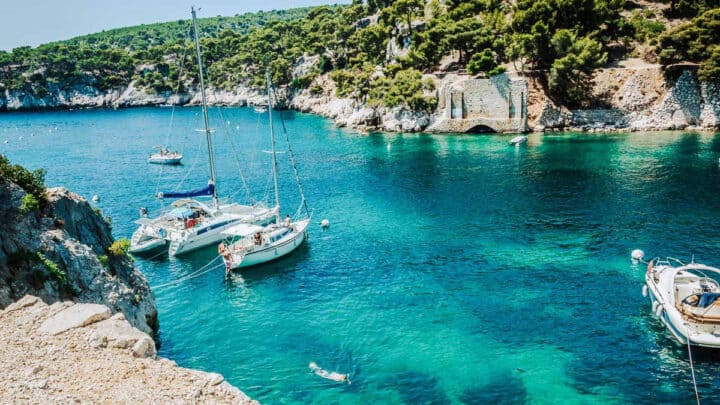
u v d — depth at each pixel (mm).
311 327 35875
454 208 61562
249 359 32156
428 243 50625
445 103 114938
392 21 163750
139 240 51719
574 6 115500
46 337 22094
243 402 19438
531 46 110500
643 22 125688
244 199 70375
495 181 72688
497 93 109438
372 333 34750
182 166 95750
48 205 29906
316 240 52906
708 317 30703
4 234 26562
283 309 38688
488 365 30750
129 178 86188
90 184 81875
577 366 30375
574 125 109375
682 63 107625
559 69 104938
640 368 30000
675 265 42594
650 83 107812
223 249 46375
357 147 105750
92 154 111688
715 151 83250
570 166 78625
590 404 27172
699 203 58188
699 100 105188
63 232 29688
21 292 25906
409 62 130750
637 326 34250
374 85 132750
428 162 87438
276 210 54531
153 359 21734
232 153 107625
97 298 29469
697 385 28422
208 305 39781
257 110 184500
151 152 112812
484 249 48344
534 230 52656
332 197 69188
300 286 42438
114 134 145500
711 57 100312
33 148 121938
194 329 36094
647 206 58094
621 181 68812
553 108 110125
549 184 69438
